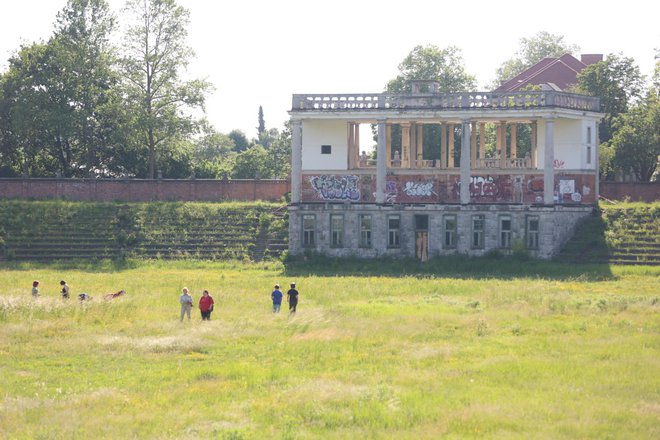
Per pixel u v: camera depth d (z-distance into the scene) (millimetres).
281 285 56781
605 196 79250
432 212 69812
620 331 38094
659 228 67188
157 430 24312
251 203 83375
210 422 25062
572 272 62094
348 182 72062
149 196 88438
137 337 38062
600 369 30422
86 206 82938
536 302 46594
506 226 68812
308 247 71750
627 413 25141
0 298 45781
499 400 26641
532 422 24359
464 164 69625
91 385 29578
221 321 42188
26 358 33969
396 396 27328
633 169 85812
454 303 47156
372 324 40312
